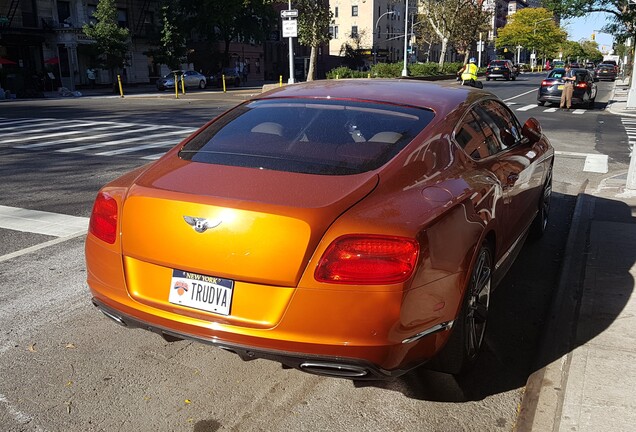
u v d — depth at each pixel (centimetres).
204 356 348
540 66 12162
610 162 1089
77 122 1728
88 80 4450
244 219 251
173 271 269
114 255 286
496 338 377
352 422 284
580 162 1083
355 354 247
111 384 317
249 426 281
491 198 329
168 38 4178
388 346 248
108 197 295
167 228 266
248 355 260
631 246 515
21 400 301
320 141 313
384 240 246
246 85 5319
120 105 2497
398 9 9219
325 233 247
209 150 320
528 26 11019
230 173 287
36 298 431
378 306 243
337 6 8606
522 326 396
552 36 11106
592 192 751
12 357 344
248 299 254
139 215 276
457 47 6494
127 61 4622
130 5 4794
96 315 404
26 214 668
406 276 247
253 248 250
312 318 246
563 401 285
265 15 5419
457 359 301
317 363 251
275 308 251
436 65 5556
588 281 438
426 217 264
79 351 353
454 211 282
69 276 475
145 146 1232
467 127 359
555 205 725
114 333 377
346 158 296
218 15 4962
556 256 533
